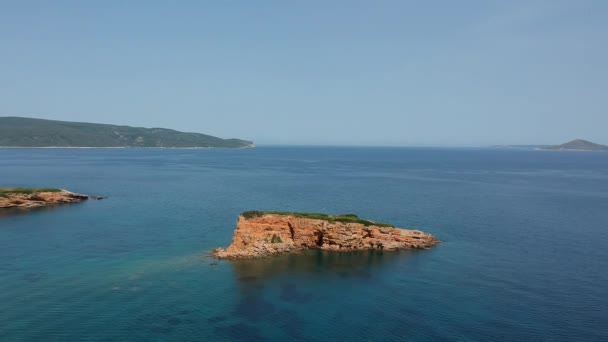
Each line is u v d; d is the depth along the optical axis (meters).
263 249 78.69
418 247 83.25
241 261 74.06
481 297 58.75
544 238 90.38
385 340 47.25
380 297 58.97
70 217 109.75
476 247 83.56
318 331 49.25
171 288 61.50
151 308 54.78
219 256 75.81
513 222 106.38
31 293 58.59
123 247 81.50
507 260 75.19
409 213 117.31
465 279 65.81
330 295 59.66
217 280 65.00
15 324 49.72
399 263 73.62
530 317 52.78
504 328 49.91
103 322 50.69
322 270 69.94
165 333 48.41
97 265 70.69
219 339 47.25
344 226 83.00
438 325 50.69
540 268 70.94
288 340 47.25
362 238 83.00
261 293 60.28
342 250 80.88
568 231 96.75
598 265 72.38
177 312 53.84
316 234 83.31
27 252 77.50
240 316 53.03
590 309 54.91
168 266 70.81
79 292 59.28
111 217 110.00
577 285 63.16
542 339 47.53
